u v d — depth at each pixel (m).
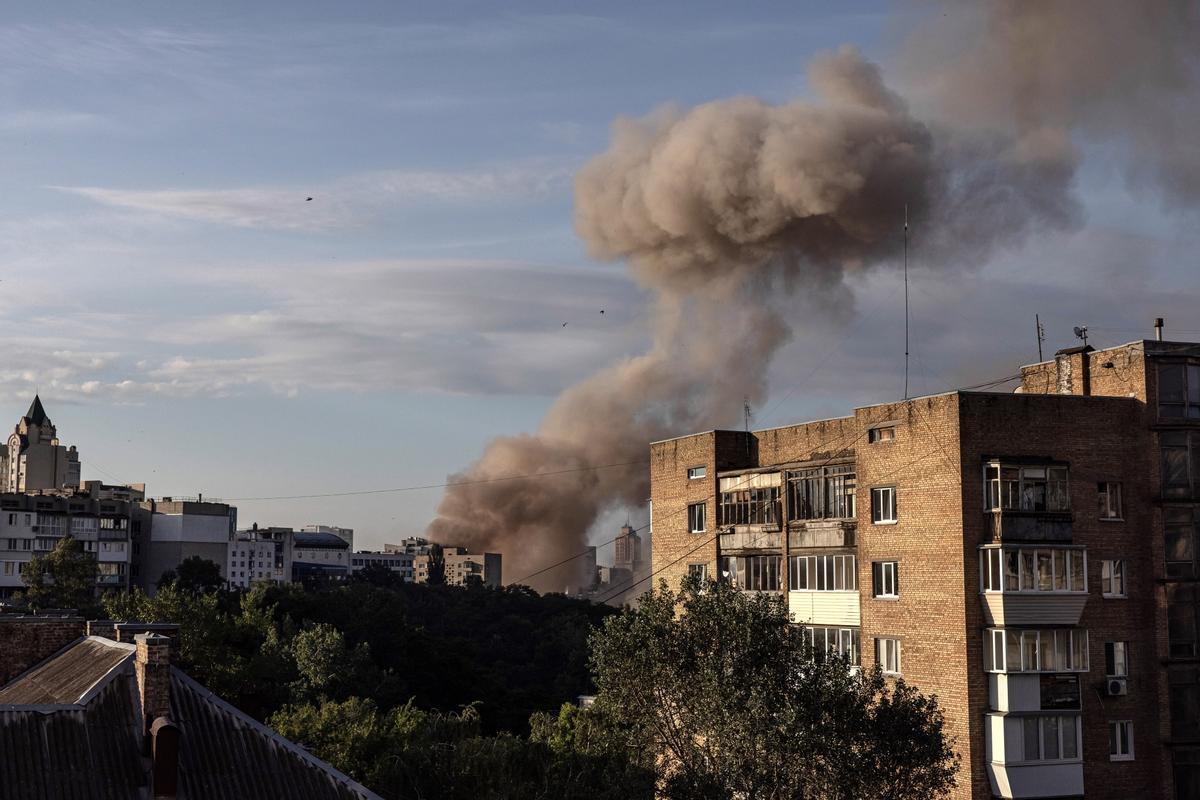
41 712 32.66
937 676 57.00
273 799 32.94
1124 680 57.19
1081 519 57.88
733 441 73.25
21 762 31.25
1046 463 57.25
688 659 45.84
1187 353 60.06
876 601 60.72
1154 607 58.12
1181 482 59.06
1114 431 59.12
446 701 128.25
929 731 43.19
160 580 195.38
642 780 45.38
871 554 61.28
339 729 61.59
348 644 126.94
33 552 183.50
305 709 66.44
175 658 41.12
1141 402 59.44
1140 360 59.62
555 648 170.62
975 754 55.03
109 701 33.75
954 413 57.06
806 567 65.50
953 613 56.41
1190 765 57.31
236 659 83.75
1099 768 56.38
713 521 72.56
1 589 179.12
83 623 43.44
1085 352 62.22
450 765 54.59
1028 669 55.28
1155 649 57.84
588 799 49.12
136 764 32.28
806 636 65.06
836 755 40.84
